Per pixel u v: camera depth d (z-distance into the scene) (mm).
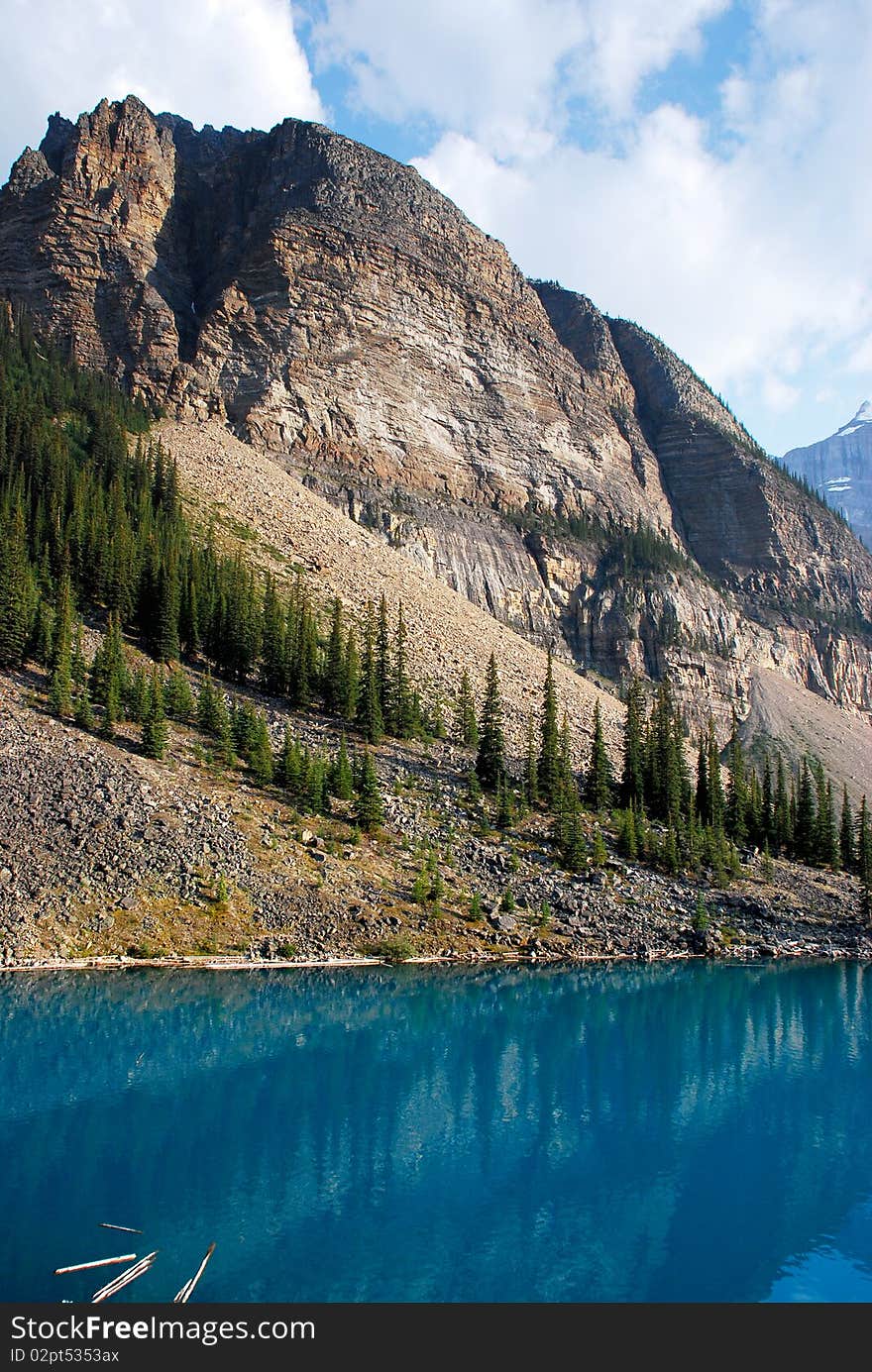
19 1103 40656
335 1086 45375
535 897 86438
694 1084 49219
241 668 113938
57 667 90000
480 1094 45688
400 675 116938
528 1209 33094
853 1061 54594
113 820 74438
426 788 101750
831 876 119188
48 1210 30656
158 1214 30734
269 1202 32219
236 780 88625
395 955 71875
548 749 113500
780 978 79938
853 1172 37219
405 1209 32531
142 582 114750
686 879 101250
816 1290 28234
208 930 68250
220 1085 44406
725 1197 34719
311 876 77562
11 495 120562
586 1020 62062
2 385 150250
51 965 61438
